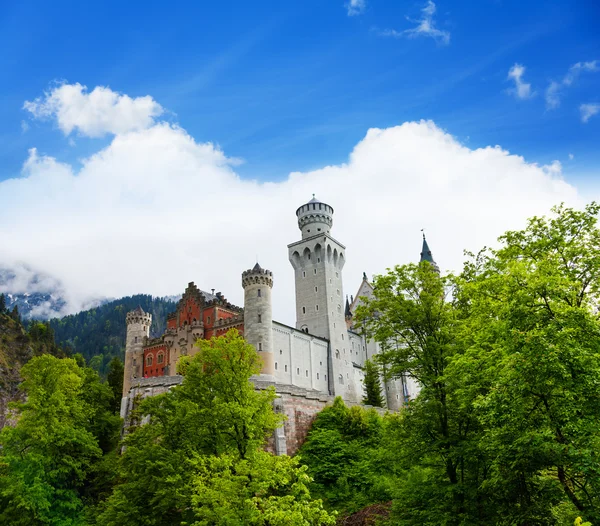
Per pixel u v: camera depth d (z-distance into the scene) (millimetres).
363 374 103562
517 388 18891
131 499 34312
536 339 18172
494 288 23266
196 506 27734
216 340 35031
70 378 50625
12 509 38750
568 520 19625
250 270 78750
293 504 26125
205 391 34625
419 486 29641
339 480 48281
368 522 40625
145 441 37594
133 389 59594
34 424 44344
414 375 32500
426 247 133500
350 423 57156
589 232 27172
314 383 88625
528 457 19859
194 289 94000
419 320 32469
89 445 46438
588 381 17172
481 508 25484
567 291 20016
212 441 33188
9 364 145250
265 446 51031
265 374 73562
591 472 16969
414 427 30297
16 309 176875
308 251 104312
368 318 35375
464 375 23953
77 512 42969
